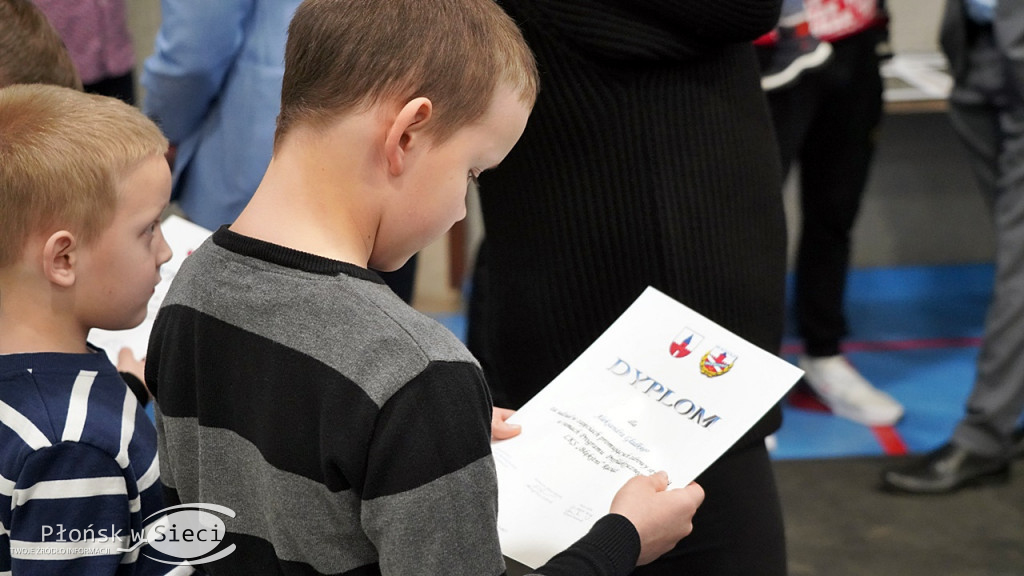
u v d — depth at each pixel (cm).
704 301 128
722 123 126
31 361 103
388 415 74
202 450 87
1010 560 233
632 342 119
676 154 123
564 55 118
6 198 98
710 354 115
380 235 84
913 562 234
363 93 78
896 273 394
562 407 116
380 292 79
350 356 75
